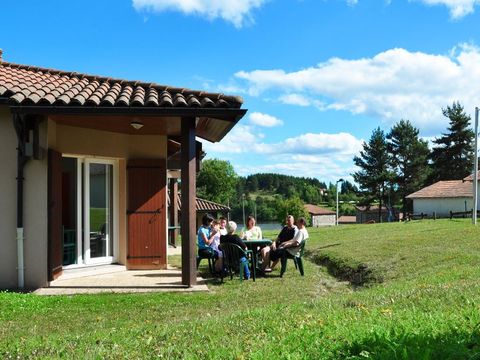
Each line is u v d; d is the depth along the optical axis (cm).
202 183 9512
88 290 1001
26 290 1008
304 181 15925
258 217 11181
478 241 1731
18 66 1284
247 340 504
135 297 935
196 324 619
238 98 1022
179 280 1116
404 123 7731
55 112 950
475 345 414
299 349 449
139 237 1273
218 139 1355
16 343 559
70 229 1180
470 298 657
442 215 5850
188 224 1035
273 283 1151
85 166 1206
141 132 1261
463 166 7562
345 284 1216
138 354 481
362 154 7800
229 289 1053
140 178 1278
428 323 499
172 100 1036
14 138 1034
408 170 7675
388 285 1005
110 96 998
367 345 434
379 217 7850
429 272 1163
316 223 9094
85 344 533
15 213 1034
